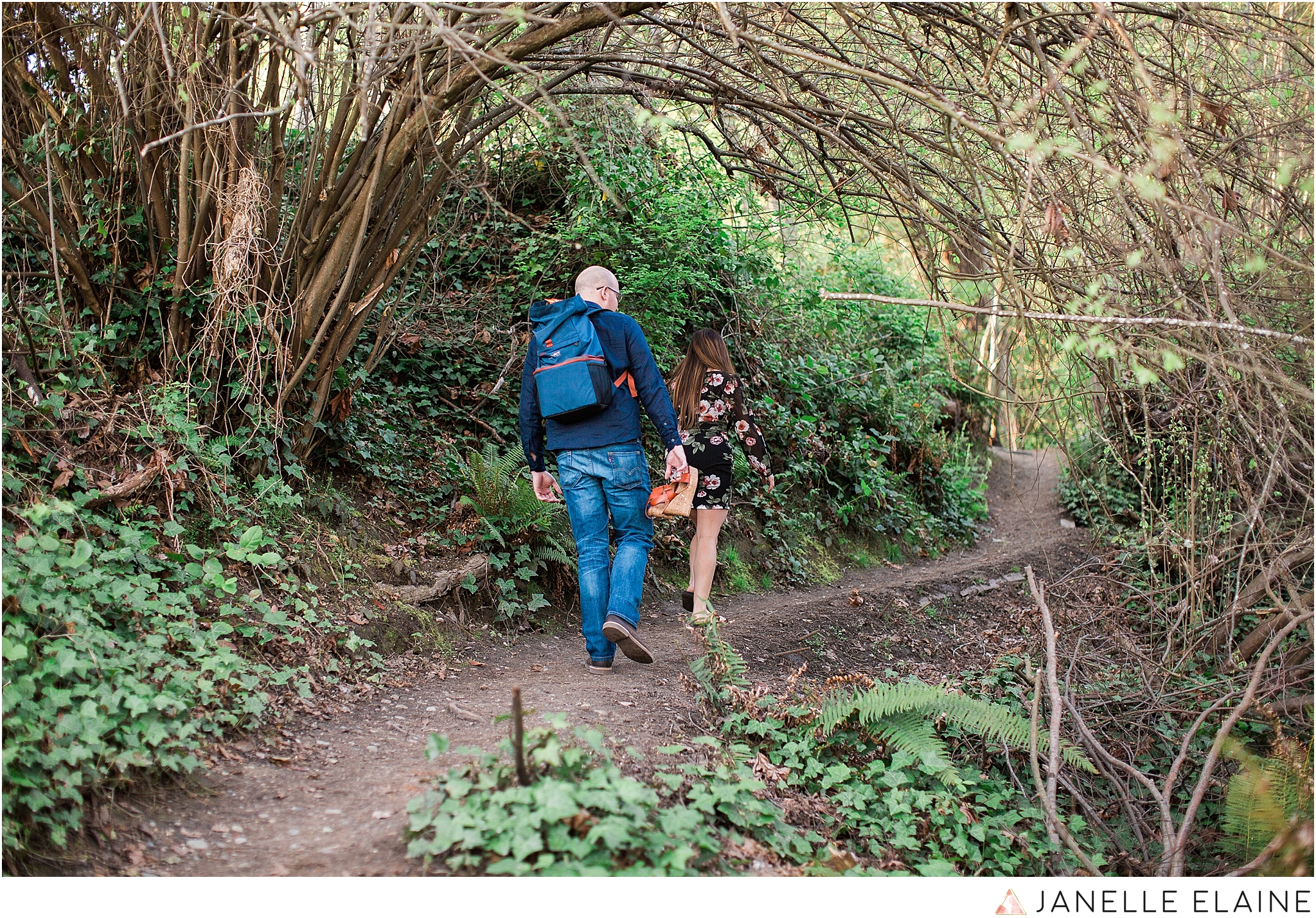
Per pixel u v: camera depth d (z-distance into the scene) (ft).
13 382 11.41
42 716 7.78
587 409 12.56
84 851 7.23
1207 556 15.62
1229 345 10.74
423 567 14.40
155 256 12.48
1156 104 8.91
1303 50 11.36
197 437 11.85
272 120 12.20
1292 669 13.26
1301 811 9.49
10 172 11.64
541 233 20.98
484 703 11.38
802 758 11.57
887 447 26.99
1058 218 10.64
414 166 13.42
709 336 15.34
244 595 11.50
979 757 13.61
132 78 11.24
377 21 9.86
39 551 9.39
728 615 17.61
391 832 7.89
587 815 7.55
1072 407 16.89
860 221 28.99
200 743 8.95
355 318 13.76
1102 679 16.43
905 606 20.26
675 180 22.72
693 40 14.03
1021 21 11.25
